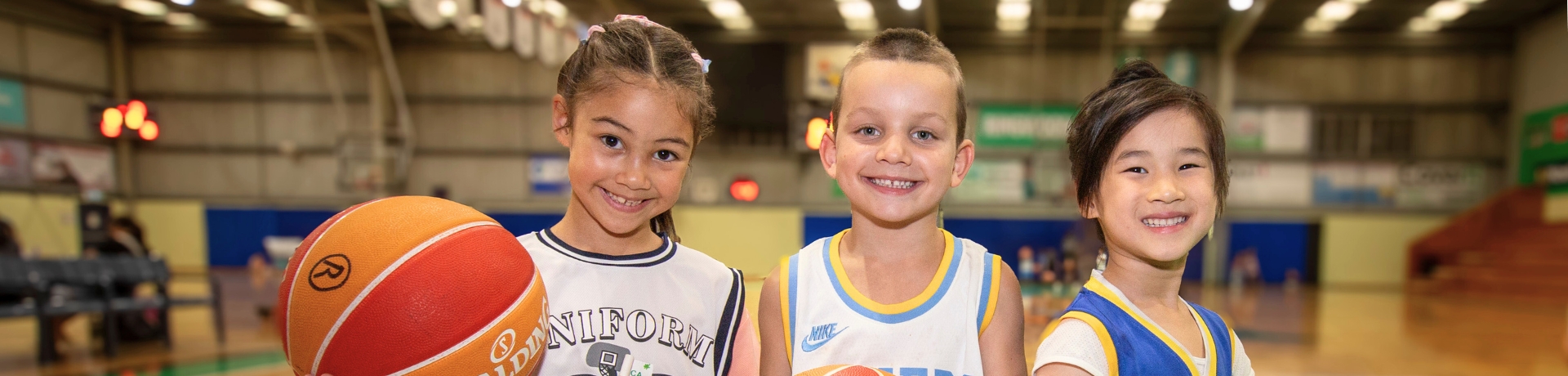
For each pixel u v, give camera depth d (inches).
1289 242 449.1
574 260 43.6
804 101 460.4
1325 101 446.3
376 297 30.9
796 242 457.7
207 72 482.3
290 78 480.4
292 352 32.3
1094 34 448.5
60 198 426.0
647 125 38.7
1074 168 43.4
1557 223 398.0
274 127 481.4
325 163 480.1
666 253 46.2
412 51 475.2
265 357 171.9
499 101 476.1
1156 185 38.0
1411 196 445.1
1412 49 441.4
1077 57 454.0
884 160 39.2
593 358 41.7
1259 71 448.8
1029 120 457.7
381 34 376.8
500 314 33.0
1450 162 442.3
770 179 467.8
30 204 408.5
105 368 159.0
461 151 476.4
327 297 30.9
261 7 442.3
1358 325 247.0
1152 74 41.3
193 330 217.9
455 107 477.1
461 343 31.7
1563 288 347.9
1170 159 38.3
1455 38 437.4
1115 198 39.4
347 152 443.2
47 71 430.0
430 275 31.5
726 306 47.4
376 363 30.9
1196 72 446.9
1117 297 40.7
